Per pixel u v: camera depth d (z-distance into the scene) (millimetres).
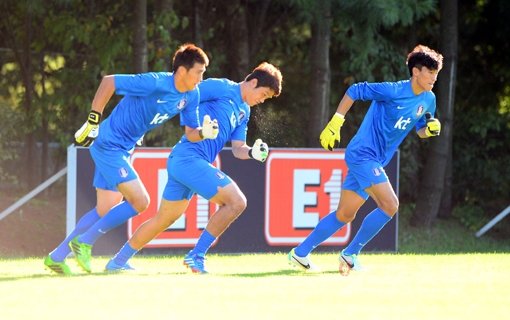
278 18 57750
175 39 55500
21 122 54438
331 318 20469
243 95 30828
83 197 42062
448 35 58375
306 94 60625
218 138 30562
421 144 63062
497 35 63938
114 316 20078
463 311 21906
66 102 53281
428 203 58969
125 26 52438
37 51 54844
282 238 45344
